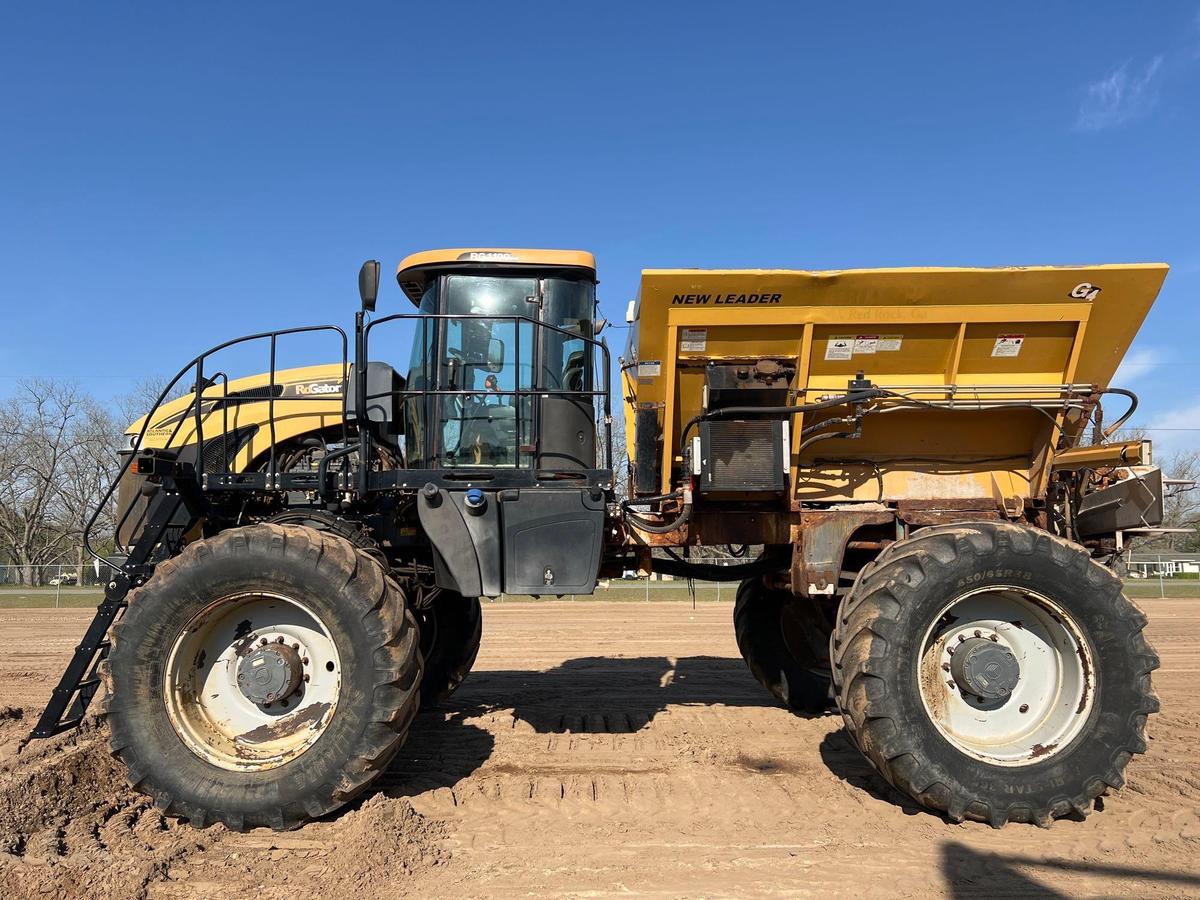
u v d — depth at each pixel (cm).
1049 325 437
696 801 421
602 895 316
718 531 487
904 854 354
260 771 392
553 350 504
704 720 595
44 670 871
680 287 425
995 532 403
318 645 418
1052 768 387
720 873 336
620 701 677
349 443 535
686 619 1514
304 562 399
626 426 504
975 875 333
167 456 449
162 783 389
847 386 452
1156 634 1201
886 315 434
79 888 318
